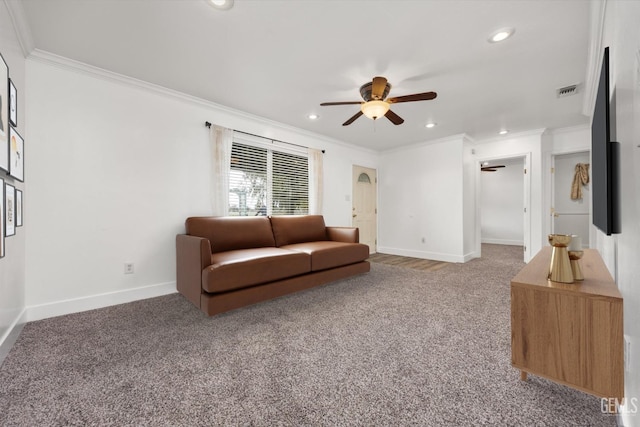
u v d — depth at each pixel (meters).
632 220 0.97
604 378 1.08
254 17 1.78
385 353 1.65
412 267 4.19
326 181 4.71
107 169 2.54
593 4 1.61
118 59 2.29
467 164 4.76
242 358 1.60
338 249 3.24
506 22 1.82
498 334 1.90
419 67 2.38
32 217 2.17
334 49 2.13
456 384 1.35
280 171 4.05
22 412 1.17
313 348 1.72
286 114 3.57
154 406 1.21
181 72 2.50
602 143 1.29
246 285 2.36
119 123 2.61
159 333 1.93
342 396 1.27
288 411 1.18
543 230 4.39
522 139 4.52
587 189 5.49
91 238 2.45
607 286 1.19
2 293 1.63
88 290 2.43
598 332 1.09
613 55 1.33
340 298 2.71
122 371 1.47
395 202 5.51
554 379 1.18
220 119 3.35
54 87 2.27
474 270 3.96
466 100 3.09
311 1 1.64
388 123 3.94
